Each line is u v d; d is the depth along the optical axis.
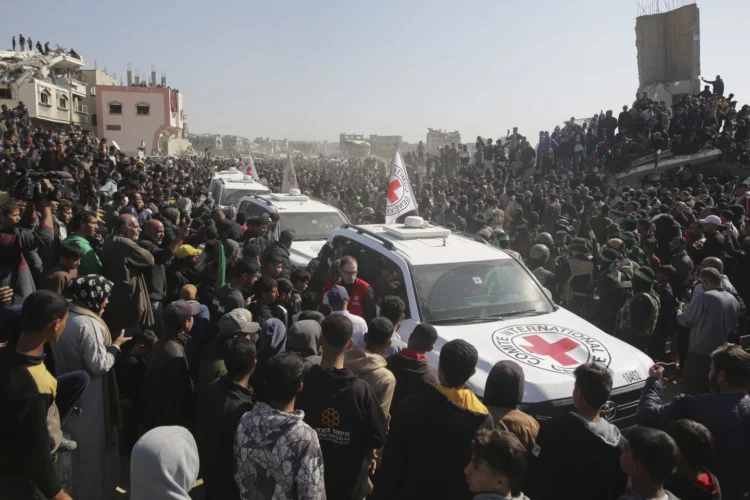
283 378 2.73
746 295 7.58
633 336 6.41
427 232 6.68
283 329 4.30
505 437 2.32
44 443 2.70
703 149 19.78
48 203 6.10
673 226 9.48
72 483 3.65
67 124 59.91
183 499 2.42
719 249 8.10
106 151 20.05
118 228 6.23
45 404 2.74
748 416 3.30
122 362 4.53
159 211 11.07
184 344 4.08
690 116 20.56
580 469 2.83
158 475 2.41
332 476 3.15
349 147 144.50
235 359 3.14
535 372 4.44
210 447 3.07
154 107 72.88
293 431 2.66
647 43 30.91
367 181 30.77
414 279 5.58
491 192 17.39
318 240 10.73
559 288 7.84
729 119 20.84
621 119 21.86
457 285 5.66
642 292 6.29
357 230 6.95
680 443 2.85
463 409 2.96
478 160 27.31
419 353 3.83
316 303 5.98
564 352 4.80
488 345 4.84
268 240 8.53
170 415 3.88
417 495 2.95
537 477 2.95
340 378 3.20
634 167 20.33
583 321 5.59
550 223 13.72
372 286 6.05
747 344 5.36
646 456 2.41
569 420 2.91
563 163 23.12
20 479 2.67
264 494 2.64
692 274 7.68
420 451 2.96
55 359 3.72
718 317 5.48
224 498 3.05
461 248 6.34
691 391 5.71
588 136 22.97
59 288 4.27
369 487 3.37
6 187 13.17
